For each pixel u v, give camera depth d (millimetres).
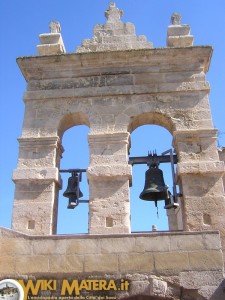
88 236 9938
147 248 9711
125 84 12516
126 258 9648
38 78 12891
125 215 10562
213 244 9672
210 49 12633
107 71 12805
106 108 12141
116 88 12414
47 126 12031
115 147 11508
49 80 12820
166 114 11906
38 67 12969
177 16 13953
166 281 9383
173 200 11039
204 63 12797
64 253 9797
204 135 11523
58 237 9969
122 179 11039
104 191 10906
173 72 12633
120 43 13438
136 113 11984
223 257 9930
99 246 9812
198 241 9727
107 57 12805
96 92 12383
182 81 12438
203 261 9516
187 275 9406
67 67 12945
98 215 10609
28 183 11219
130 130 12219
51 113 12234
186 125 11727
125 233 10195
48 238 9984
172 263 9531
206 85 12320
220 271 9398
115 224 10484
